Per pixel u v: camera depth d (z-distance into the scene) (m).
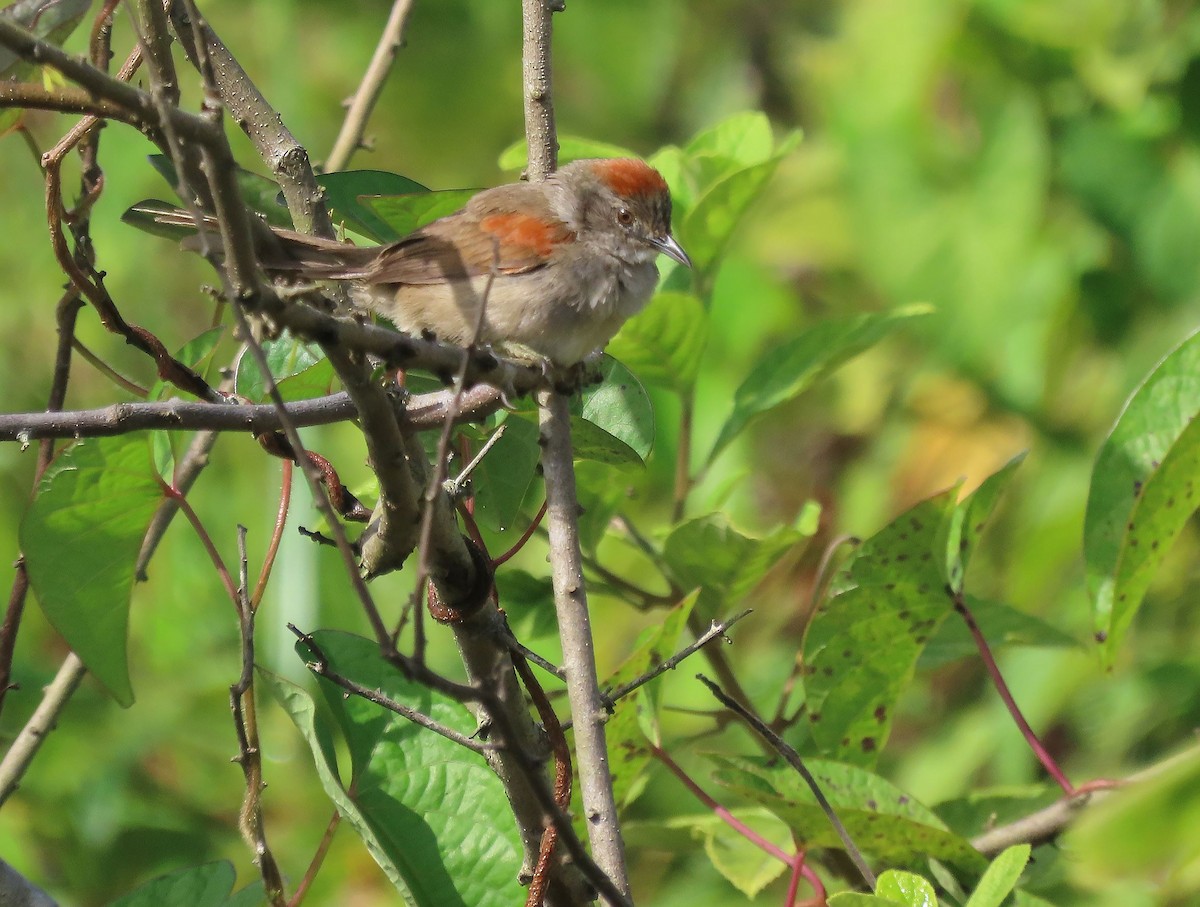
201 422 6.48
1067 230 13.82
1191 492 8.45
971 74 13.97
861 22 15.03
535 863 7.04
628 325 10.05
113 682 7.70
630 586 9.84
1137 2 13.26
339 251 8.88
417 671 5.18
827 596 8.52
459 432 8.15
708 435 14.35
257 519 13.95
